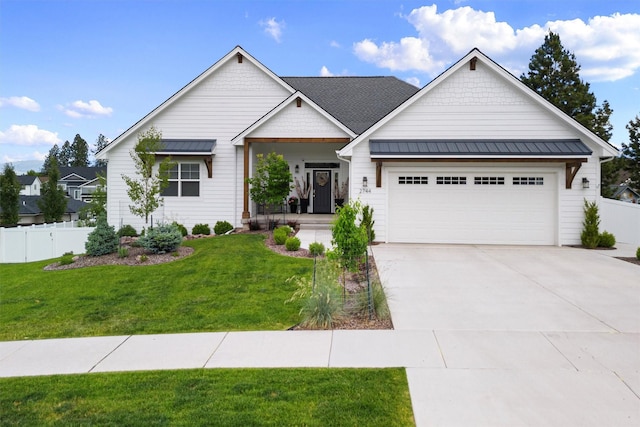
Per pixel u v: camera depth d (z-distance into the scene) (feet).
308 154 66.18
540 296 25.39
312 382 14.25
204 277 30.58
